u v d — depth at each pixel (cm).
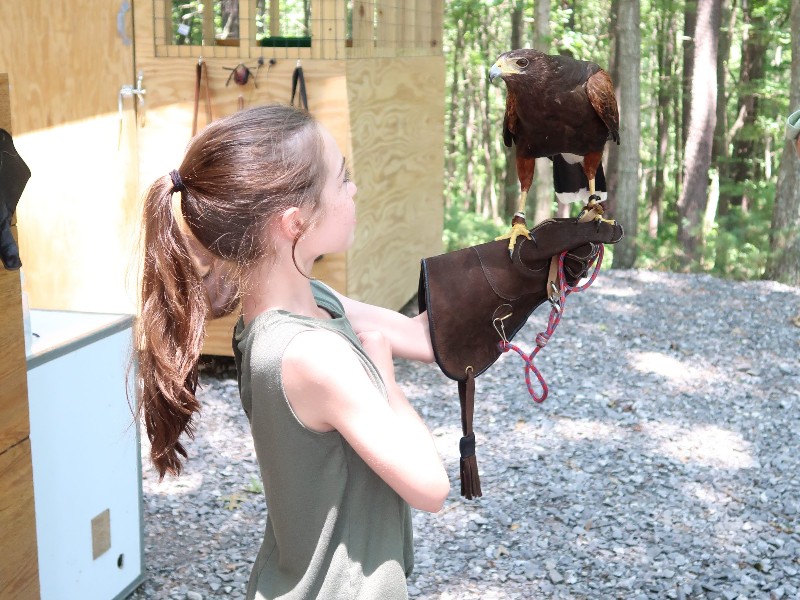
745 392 564
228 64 504
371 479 132
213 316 141
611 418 515
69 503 277
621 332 692
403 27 642
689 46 1948
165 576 334
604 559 359
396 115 610
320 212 131
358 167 533
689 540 373
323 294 149
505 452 464
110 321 291
